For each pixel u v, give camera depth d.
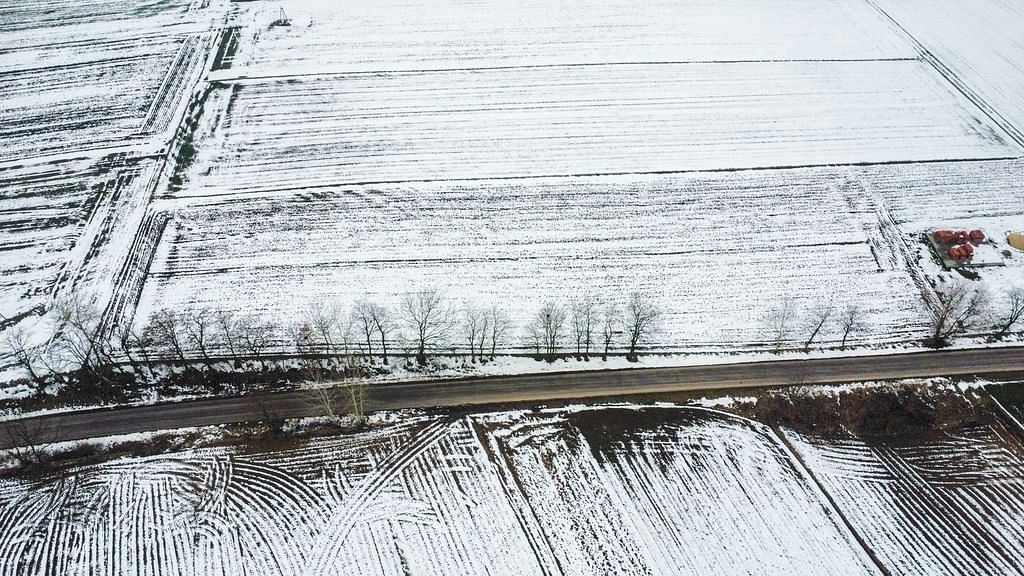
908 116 98.31
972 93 103.38
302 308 68.88
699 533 51.44
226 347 64.44
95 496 53.25
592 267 74.12
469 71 108.06
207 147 90.50
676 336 66.62
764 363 63.94
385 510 52.72
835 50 114.25
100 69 106.56
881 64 110.50
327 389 60.41
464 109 99.25
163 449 56.38
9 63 108.56
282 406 59.84
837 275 73.25
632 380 62.34
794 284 72.25
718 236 78.19
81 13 122.50
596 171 87.69
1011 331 66.56
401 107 99.38
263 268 73.25
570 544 50.88
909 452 56.38
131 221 78.81
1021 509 52.66
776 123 96.94
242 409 59.50
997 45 115.50
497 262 74.56
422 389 61.25
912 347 65.31
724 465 55.56
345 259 74.62
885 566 49.59
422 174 86.88
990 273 73.19
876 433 57.72
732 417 59.16
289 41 114.88
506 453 56.44
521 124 96.25
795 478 54.72
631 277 73.00
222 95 100.81
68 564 49.41
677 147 92.19
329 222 79.19
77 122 95.25
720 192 84.38
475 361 63.62
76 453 55.94
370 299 69.94
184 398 60.25
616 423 58.59
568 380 62.25
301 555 49.97
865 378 62.41
